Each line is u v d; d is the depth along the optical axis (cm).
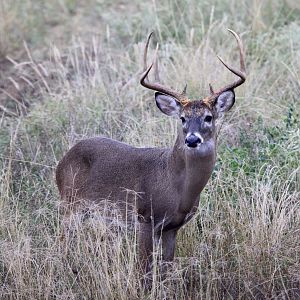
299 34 2464
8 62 2664
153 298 1573
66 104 2256
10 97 2420
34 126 2194
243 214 1733
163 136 2000
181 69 2327
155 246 1683
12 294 1653
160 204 1666
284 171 1872
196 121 1590
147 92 2275
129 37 2716
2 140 2117
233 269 1694
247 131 2058
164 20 2697
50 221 1791
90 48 2667
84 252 1661
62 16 2922
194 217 1727
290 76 2300
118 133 2105
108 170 1753
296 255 1694
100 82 2314
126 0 2997
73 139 2069
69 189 1808
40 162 2056
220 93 1631
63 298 1609
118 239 1659
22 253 1650
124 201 1719
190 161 1597
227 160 1894
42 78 2369
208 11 2677
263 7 2670
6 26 2752
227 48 2467
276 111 2147
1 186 1866
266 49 2469
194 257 1662
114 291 1608
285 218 1712
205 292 1669
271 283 1656
